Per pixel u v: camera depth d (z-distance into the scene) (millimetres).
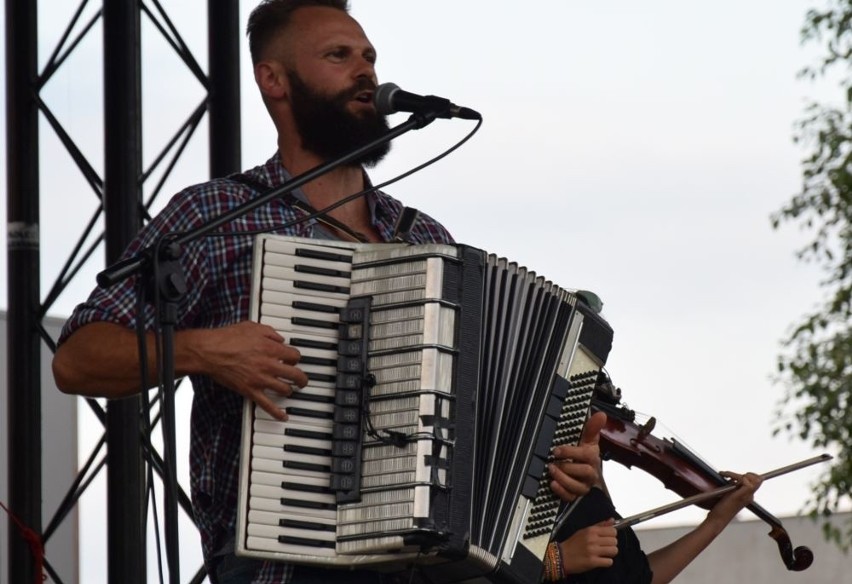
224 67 11086
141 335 5574
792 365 15055
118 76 10430
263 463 5711
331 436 5750
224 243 6273
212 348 5742
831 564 19062
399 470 5633
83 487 10828
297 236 6137
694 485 7645
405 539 5574
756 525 19562
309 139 6590
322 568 5930
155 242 5691
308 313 5836
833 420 14898
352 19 6789
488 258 6086
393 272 5812
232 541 6082
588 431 6469
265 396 5723
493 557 5898
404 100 6262
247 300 6258
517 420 6102
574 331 6379
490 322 6059
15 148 11094
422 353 5695
